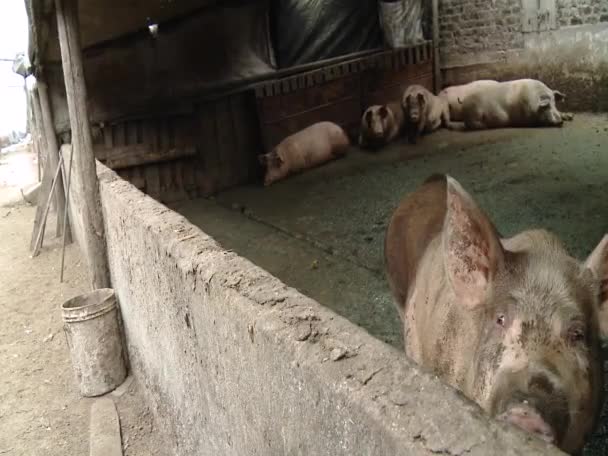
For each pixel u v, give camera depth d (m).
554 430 1.26
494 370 1.47
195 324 2.17
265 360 1.61
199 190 8.12
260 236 5.93
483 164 7.14
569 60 9.13
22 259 6.60
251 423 1.79
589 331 1.52
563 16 9.06
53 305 5.26
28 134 18.91
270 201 7.22
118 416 3.45
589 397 1.47
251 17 8.41
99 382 3.73
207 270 2.04
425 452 1.08
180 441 2.76
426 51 10.38
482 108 8.97
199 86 7.92
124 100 7.39
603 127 8.12
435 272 2.22
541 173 6.40
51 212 8.24
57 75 6.81
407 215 2.89
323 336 1.50
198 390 2.29
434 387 1.23
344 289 4.30
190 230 2.57
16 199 9.74
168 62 7.63
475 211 1.62
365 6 9.71
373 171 7.79
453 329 1.88
